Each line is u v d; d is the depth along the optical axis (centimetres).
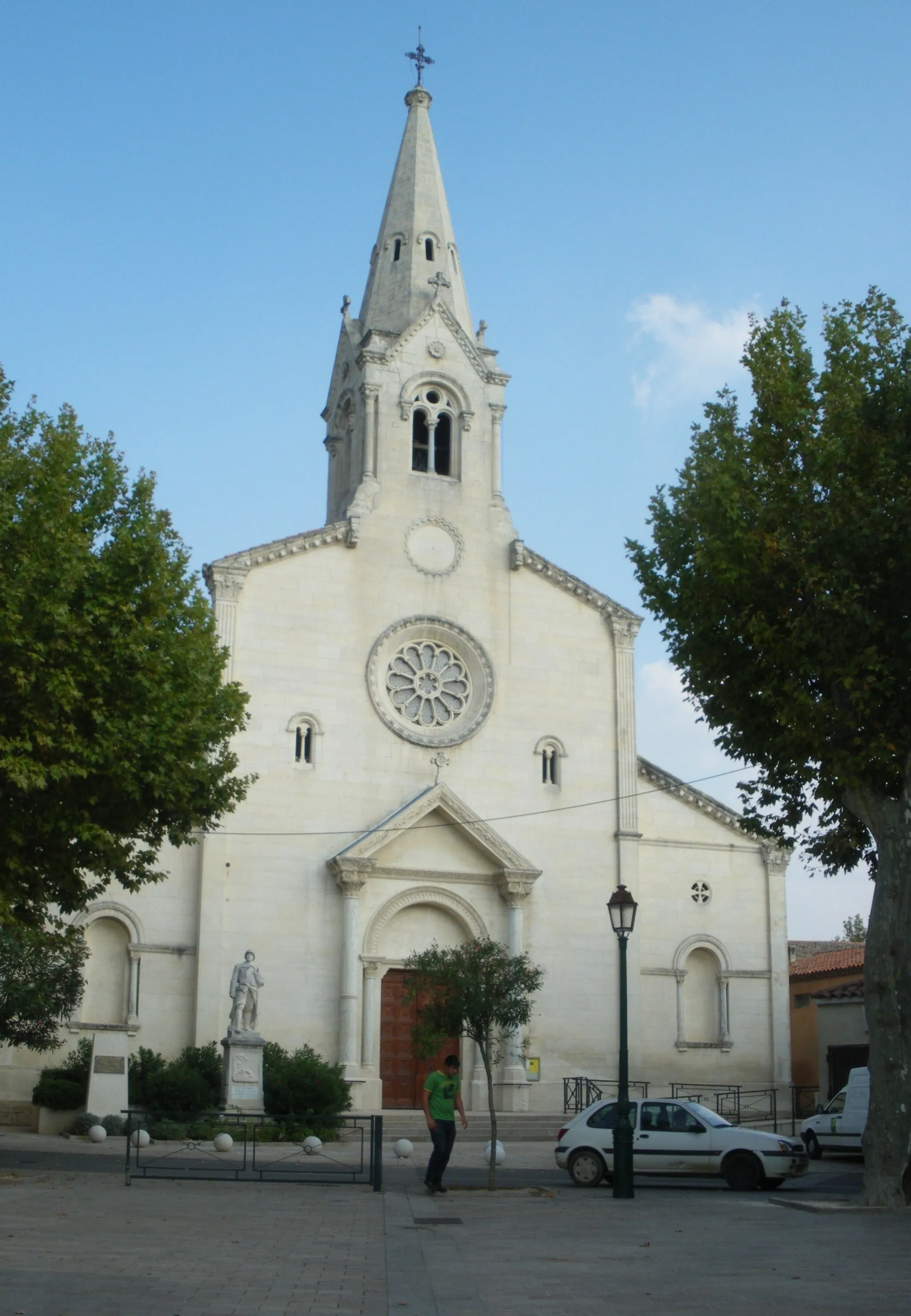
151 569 3027
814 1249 1825
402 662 5006
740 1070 5050
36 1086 4266
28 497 2861
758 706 2873
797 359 2895
